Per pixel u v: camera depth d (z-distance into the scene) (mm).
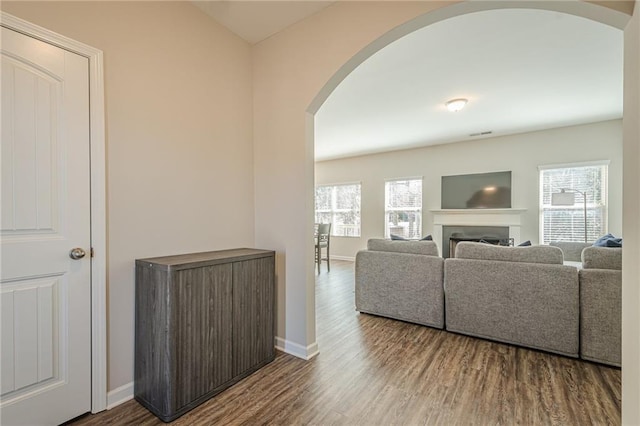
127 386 1802
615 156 4809
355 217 7516
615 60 2943
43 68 1480
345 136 5699
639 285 1129
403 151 6793
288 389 1911
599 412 1670
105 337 1696
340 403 1765
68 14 1562
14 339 1404
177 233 2062
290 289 2436
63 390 1549
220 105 2371
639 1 1165
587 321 2250
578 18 2299
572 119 4777
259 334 2184
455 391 1880
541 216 5418
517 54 2840
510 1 1625
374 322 3145
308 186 2379
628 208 1251
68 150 1562
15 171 1406
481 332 2670
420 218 6633
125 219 1787
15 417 1404
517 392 1864
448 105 4078
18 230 1414
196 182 2186
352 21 2092
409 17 1852
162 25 1979
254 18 2314
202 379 1774
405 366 2201
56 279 1531
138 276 1802
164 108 1989
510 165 5656
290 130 2424
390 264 3201
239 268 2035
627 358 1262
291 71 2412
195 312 1745
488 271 2633
